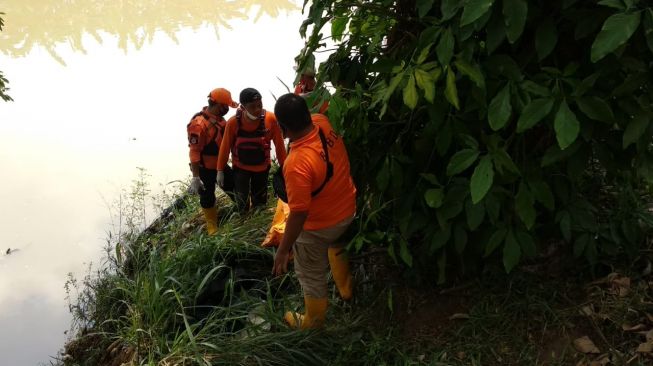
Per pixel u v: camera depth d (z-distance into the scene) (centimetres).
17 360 461
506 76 270
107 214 701
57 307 533
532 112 251
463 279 354
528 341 309
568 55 283
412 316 348
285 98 296
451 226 314
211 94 508
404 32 322
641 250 337
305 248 330
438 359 313
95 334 441
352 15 342
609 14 247
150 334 378
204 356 339
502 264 346
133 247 545
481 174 265
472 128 296
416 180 328
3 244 637
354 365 326
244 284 427
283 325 359
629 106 258
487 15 244
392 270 384
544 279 338
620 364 279
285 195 330
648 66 255
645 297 310
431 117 288
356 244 329
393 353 326
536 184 286
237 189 524
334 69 344
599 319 304
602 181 377
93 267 591
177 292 406
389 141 340
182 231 568
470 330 322
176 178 779
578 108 266
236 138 506
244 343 340
